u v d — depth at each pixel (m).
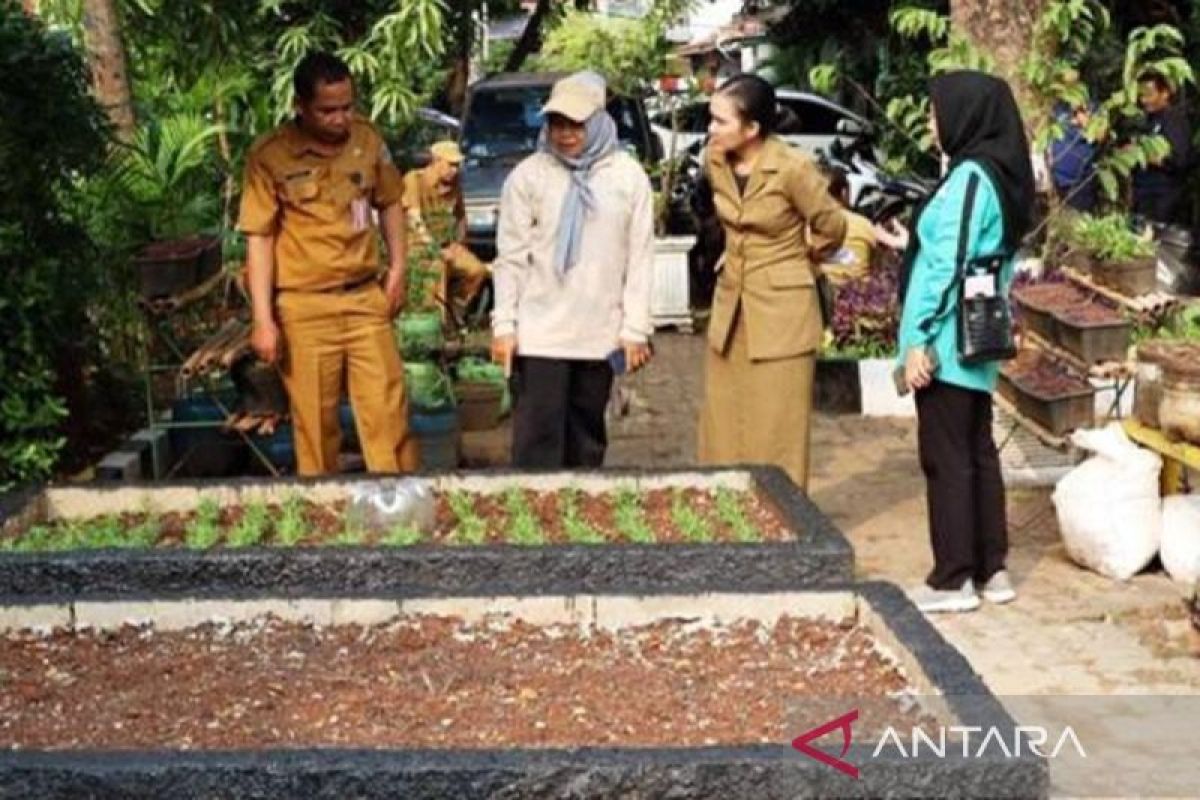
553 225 5.80
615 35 14.05
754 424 6.07
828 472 7.68
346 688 3.69
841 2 17.61
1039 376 6.66
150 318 7.32
